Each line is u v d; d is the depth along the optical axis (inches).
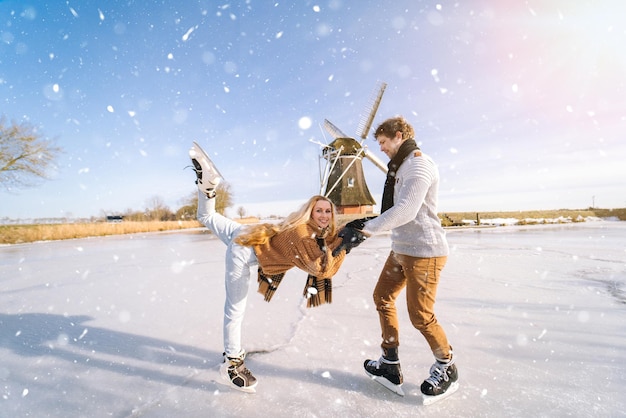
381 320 78.4
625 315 120.6
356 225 72.7
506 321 116.6
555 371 80.2
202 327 116.3
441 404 68.0
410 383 77.2
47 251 424.5
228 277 77.5
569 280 181.2
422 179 69.1
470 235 564.7
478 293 155.3
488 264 238.8
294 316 125.1
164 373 83.7
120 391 75.1
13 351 98.0
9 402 70.7
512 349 93.4
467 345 96.7
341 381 78.6
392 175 77.9
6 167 676.1
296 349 96.0
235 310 76.5
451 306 135.4
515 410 64.8
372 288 169.0
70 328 117.6
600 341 97.4
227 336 75.4
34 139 677.3
